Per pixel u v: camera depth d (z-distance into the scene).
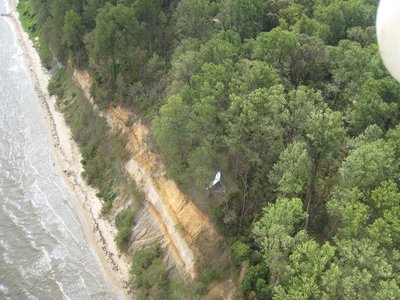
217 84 44.34
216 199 45.56
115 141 63.34
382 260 28.80
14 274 51.91
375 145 35.59
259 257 40.31
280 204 34.25
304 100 40.78
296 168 36.28
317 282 30.66
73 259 53.59
